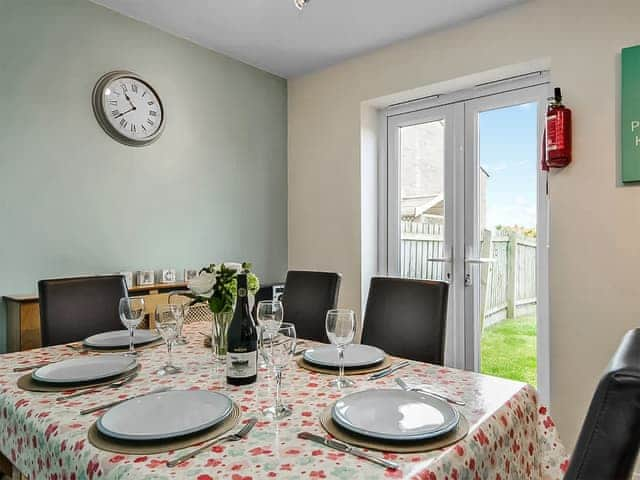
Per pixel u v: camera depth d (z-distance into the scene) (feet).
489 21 8.81
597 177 7.47
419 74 9.84
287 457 2.64
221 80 10.78
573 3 7.75
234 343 4.05
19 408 3.47
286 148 12.54
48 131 7.82
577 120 7.68
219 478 2.41
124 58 8.89
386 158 11.37
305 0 5.94
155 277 9.31
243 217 11.30
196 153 10.21
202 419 3.11
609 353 7.34
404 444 2.76
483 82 9.52
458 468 2.68
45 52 7.79
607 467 1.66
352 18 9.02
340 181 11.39
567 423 7.77
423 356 5.55
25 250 7.53
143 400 3.36
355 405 3.31
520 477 3.51
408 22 9.17
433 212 10.58
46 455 3.06
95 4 8.45
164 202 9.57
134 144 9.03
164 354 5.11
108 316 6.52
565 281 7.79
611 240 7.33
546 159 7.82
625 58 7.13
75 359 4.54
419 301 5.81
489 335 9.64
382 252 11.41
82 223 8.25
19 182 7.47
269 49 10.53
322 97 11.75
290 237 12.51
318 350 5.14
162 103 9.40
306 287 7.23
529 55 8.27
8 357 4.95
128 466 2.53
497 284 9.55
